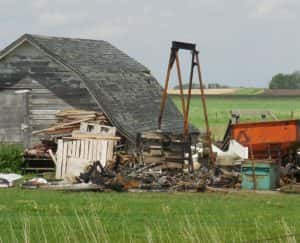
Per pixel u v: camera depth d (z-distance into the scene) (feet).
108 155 229.45
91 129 241.14
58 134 244.22
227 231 127.03
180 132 270.05
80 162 227.20
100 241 115.85
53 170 241.55
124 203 165.27
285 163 230.07
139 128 250.57
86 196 179.52
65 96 260.62
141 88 284.82
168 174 210.38
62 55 263.90
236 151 228.22
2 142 264.72
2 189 198.18
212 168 214.07
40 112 263.70
